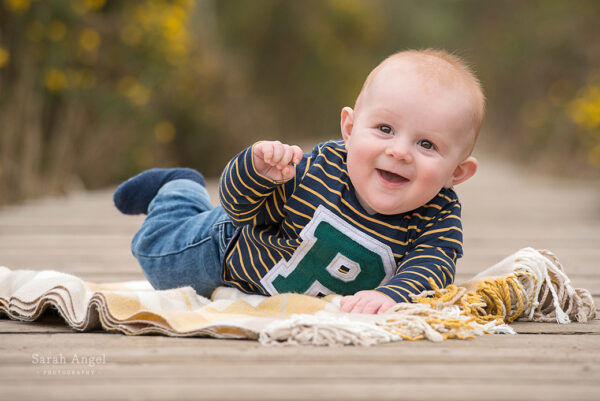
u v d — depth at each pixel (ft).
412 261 7.59
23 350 6.17
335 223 7.57
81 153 28.17
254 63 66.33
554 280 8.35
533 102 51.29
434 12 92.79
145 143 30.94
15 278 8.20
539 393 5.04
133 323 6.95
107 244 15.55
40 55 25.09
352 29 80.33
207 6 44.73
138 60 29.09
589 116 37.91
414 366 5.68
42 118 26.81
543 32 49.60
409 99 7.07
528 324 7.84
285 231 7.81
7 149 23.67
